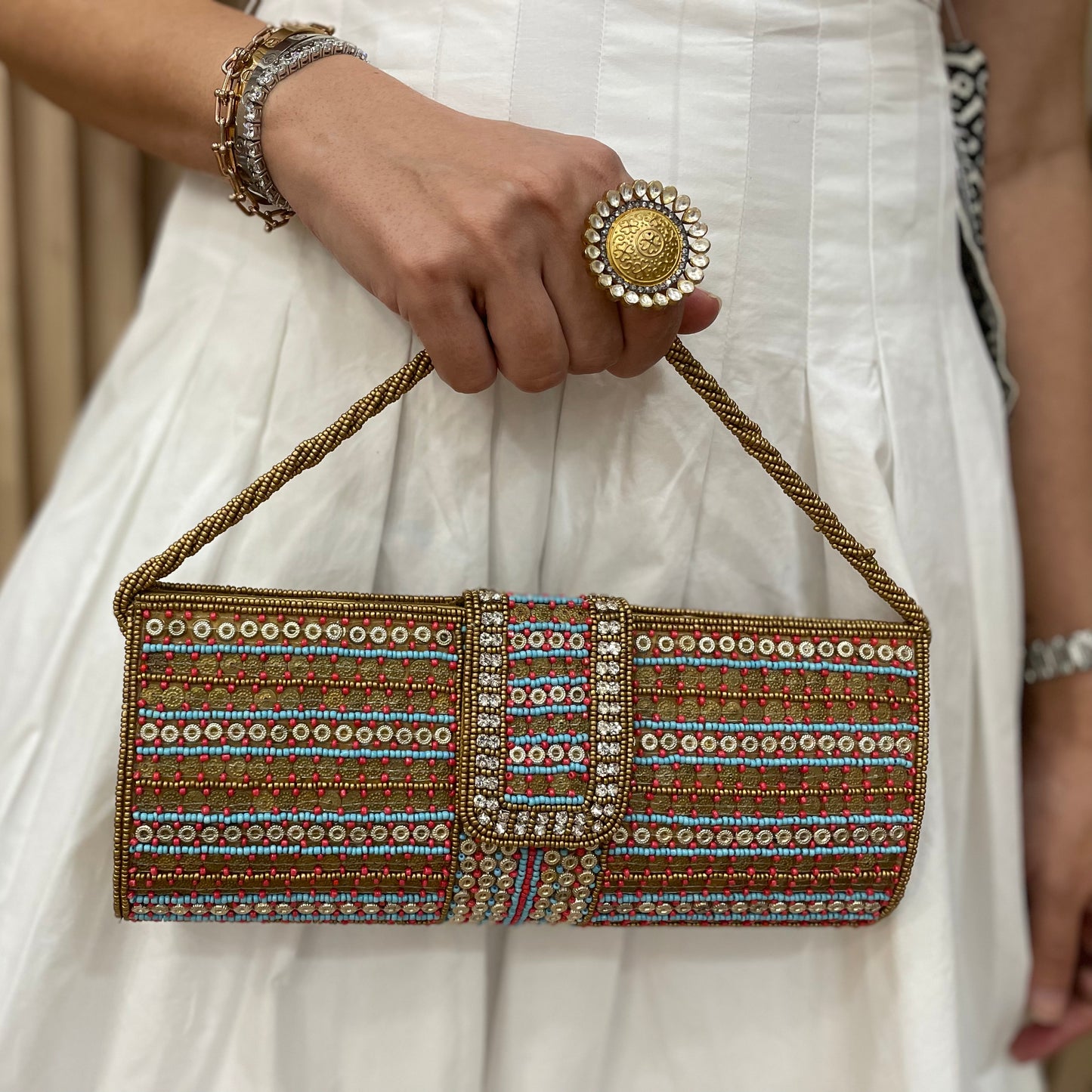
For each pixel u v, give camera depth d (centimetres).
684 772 55
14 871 55
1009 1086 79
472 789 52
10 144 104
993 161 84
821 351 61
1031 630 85
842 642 58
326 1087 58
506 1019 63
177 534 57
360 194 49
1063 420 83
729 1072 65
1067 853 79
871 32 61
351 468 56
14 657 60
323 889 52
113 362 67
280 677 51
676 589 61
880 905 58
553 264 49
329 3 60
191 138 57
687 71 57
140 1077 54
